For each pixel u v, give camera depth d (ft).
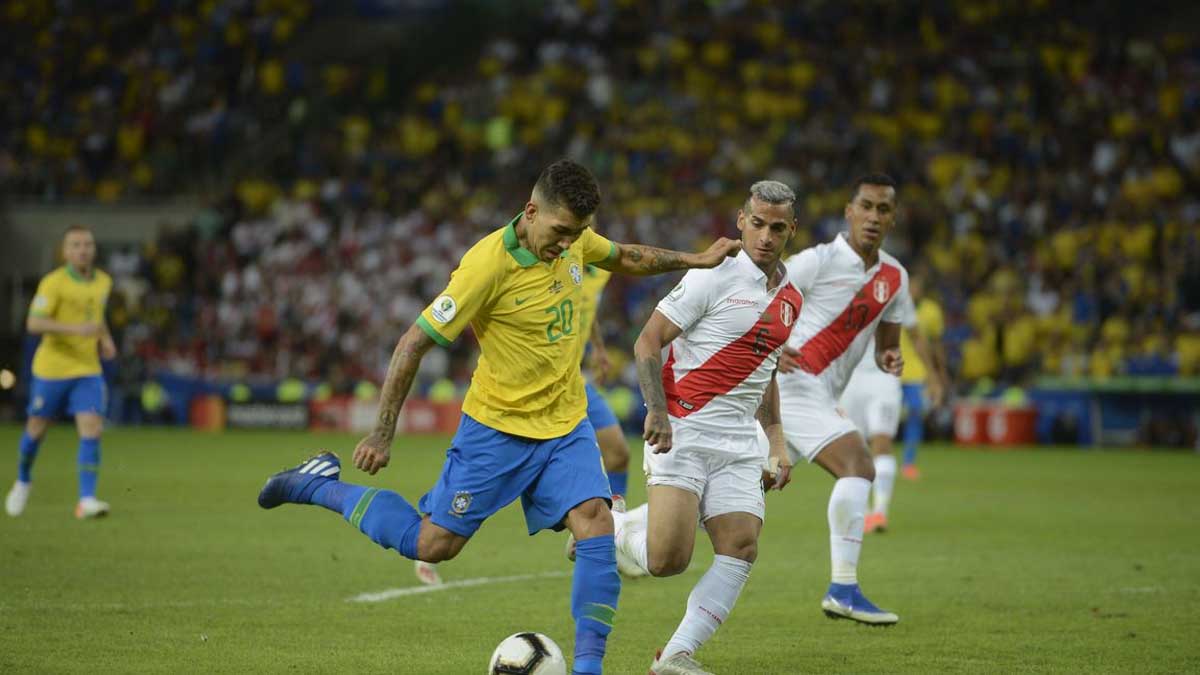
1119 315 211.41
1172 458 172.65
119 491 114.11
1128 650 53.36
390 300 242.58
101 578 68.44
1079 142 255.91
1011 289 219.00
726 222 245.04
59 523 91.04
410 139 282.77
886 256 63.26
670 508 47.57
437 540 46.24
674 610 62.39
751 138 269.23
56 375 93.50
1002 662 51.21
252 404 220.84
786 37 294.87
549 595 65.67
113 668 48.14
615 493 75.61
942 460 168.45
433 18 320.70
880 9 295.48
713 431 48.37
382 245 252.01
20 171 267.18
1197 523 99.86
